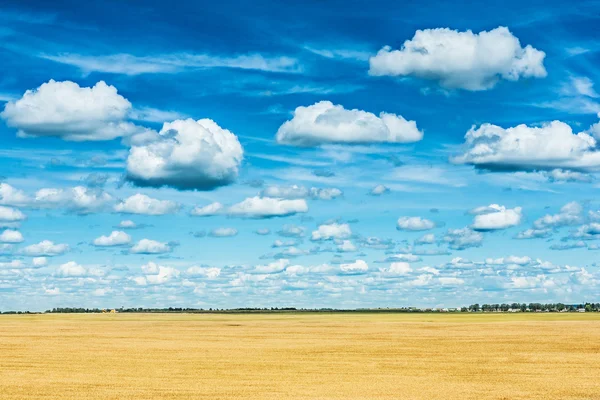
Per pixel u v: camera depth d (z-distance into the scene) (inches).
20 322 5659.5
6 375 1589.6
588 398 1246.9
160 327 4512.8
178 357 2079.2
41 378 1530.5
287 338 3107.8
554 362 1920.5
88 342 2817.4
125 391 1317.7
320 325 4756.4
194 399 1221.7
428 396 1266.0
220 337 3228.3
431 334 3363.7
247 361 1942.7
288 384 1437.0
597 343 2640.3
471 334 3329.2
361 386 1406.3
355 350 2357.3
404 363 1898.4
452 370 1721.2
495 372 1675.7
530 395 1282.0
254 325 4849.9
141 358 2038.6
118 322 5664.4
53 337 3201.3
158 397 1243.2
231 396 1259.2
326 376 1588.3
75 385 1405.0
